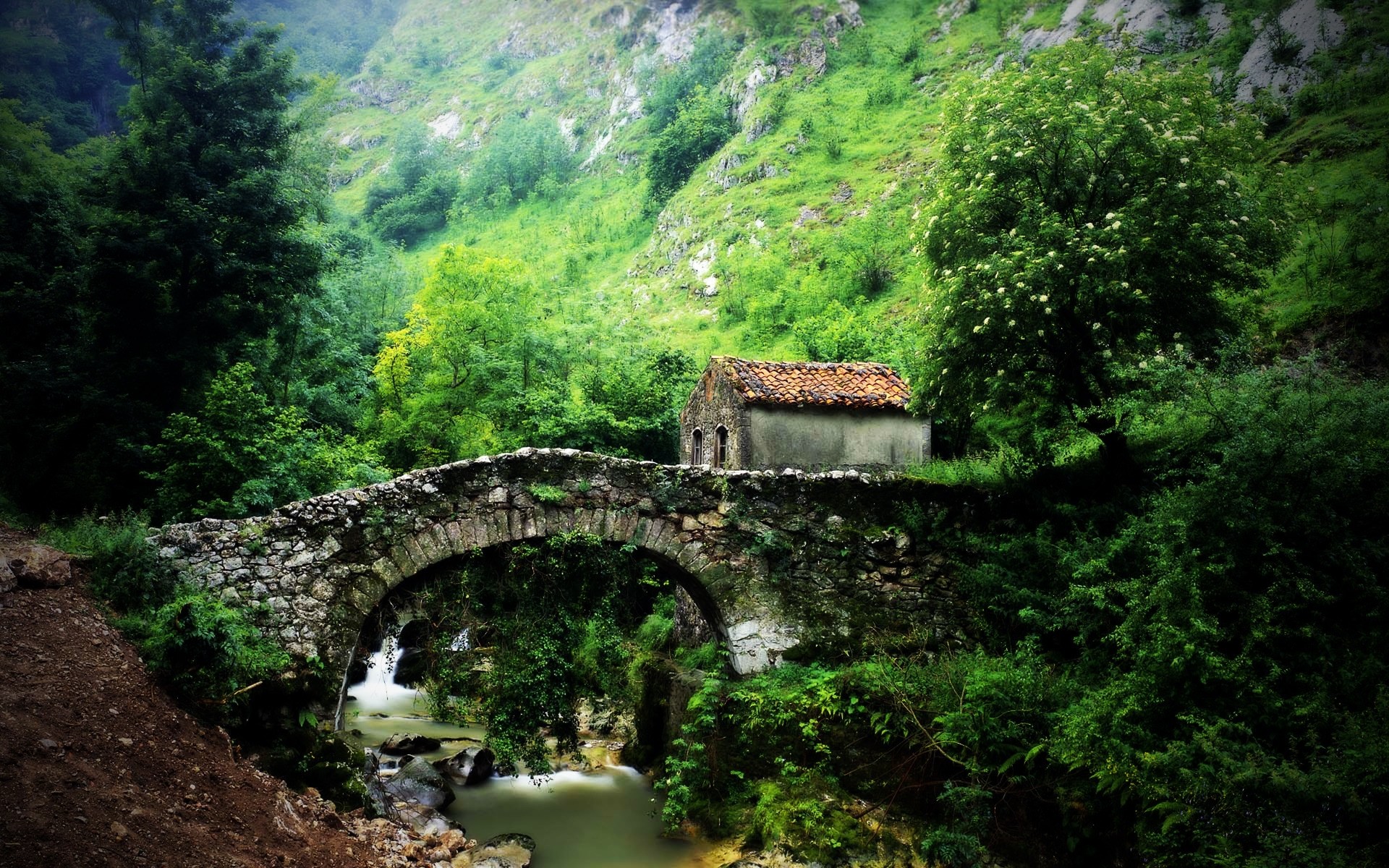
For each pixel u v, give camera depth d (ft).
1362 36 91.35
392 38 393.09
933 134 149.18
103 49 215.31
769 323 110.11
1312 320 52.75
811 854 31.91
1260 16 110.63
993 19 182.19
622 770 46.44
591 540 38.86
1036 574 38.88
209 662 31.19
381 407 89.51
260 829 26.22
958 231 39.19
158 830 22.54
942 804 32.91
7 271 59.16
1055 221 36.40
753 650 40.16
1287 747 26.48
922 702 35.12
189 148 65.67
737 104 191.62
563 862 34.01
